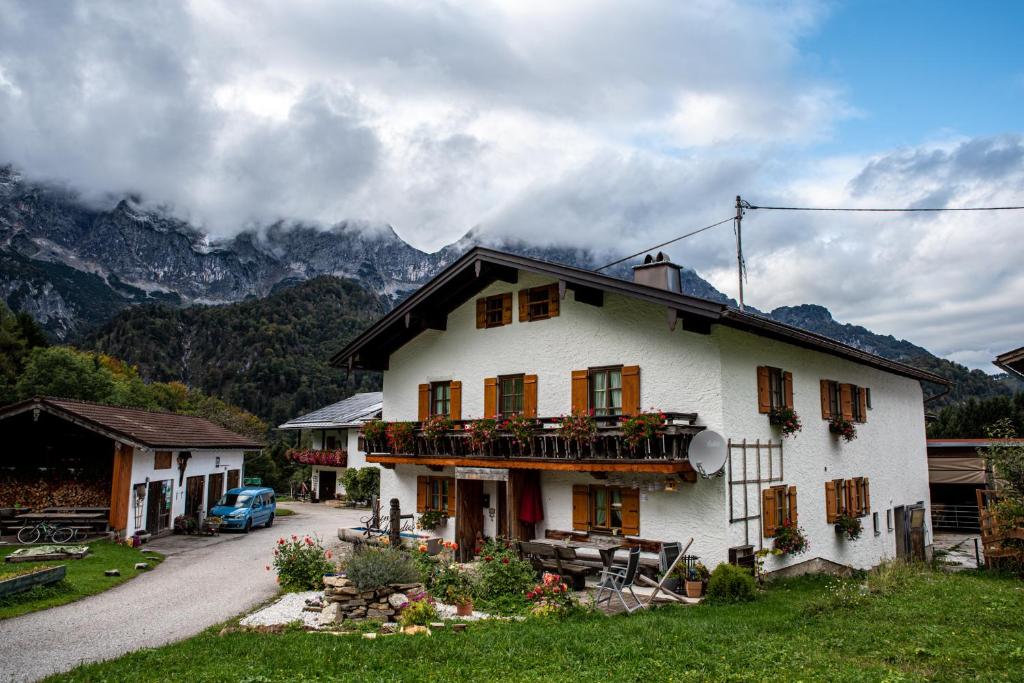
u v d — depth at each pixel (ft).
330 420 143.54
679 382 48.44
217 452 94.99
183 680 25.93
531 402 56.39
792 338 51.31
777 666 26.45
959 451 92.43
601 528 51.55
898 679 24.09
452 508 61.46
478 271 56.29
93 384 129.08
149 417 86.89
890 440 72.08
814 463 56.90
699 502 46.75
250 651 30.60
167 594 46.80
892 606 36.94
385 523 66.64
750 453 48.57
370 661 28.25
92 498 73.87
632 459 46.44
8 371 129.29
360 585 39.11
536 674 26.04
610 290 48.32
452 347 63.05
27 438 74.79
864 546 63.72
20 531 65.67
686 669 26.43
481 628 34.32
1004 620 33.27
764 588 46.65
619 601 41.86
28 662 30.99
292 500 149.48
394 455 62.80
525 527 55.31
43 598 43.60
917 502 76.74
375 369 69.15
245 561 61.77
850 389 64.08
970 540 88.48
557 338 55.62
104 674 27.35
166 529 79.87
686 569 44.73
